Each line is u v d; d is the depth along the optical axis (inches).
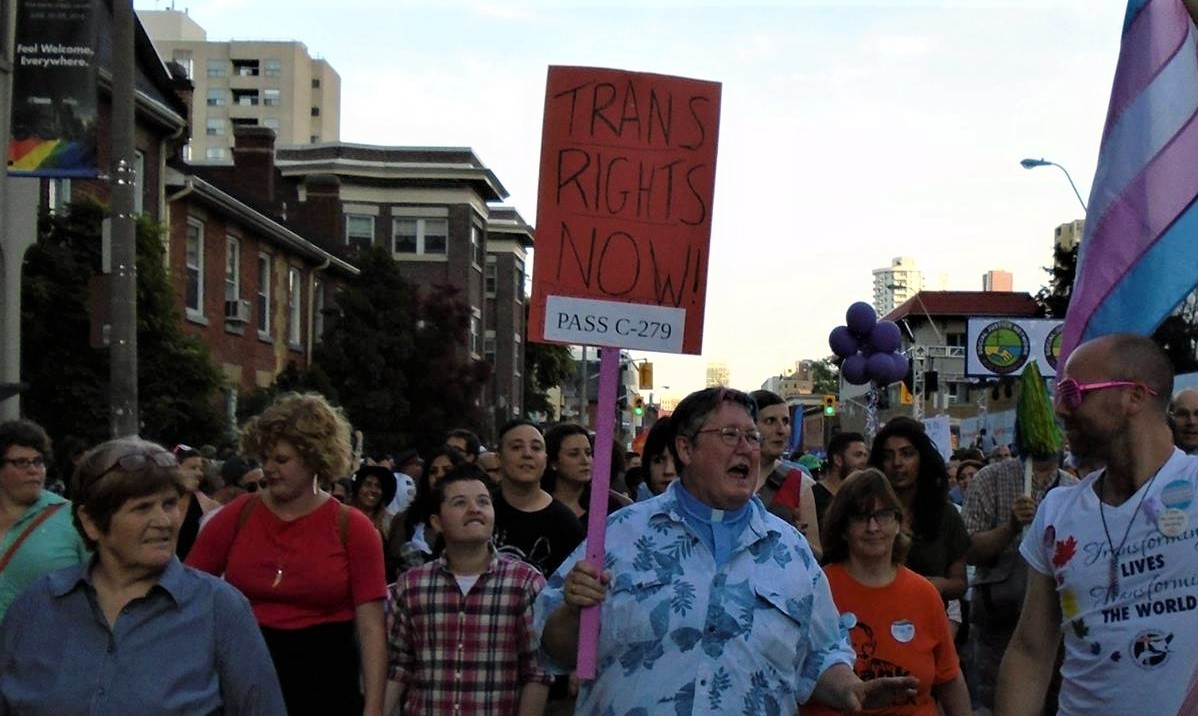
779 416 319.0
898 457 294.5
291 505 230.1
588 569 156.9
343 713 228.7
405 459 612.4
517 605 234.2
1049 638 165.5
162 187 992.9
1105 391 153.4
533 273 173.9
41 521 243.0
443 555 241.0
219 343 1179.9
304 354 1439.5
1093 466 160.4
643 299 173.0
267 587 225.5
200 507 422.0
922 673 218.5
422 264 2150.6
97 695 141.5
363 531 230.2
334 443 228.7
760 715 158.4
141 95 917.8
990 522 324.5
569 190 174.2
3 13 688.4
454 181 2146.9
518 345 2728.8
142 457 146.3
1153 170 219.8
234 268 1231.5
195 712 144.3
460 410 1551.4
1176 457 152.9
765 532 165.8
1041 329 1461.6
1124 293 220.5
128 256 522.9
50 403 730.2
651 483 329.7
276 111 4869.6
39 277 722.2
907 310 3211.1
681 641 158.2
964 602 360.5
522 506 293.6
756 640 159.2
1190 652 147.3
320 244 1547.7
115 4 521.3
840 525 222.2
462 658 232.4
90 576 147.8
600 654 161.6
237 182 1572.3
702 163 175.2
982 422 1258.6
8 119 679.7
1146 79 221.1
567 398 3378.4
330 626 228.4
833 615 172.4
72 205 754.2
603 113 175.0
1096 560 154.3
